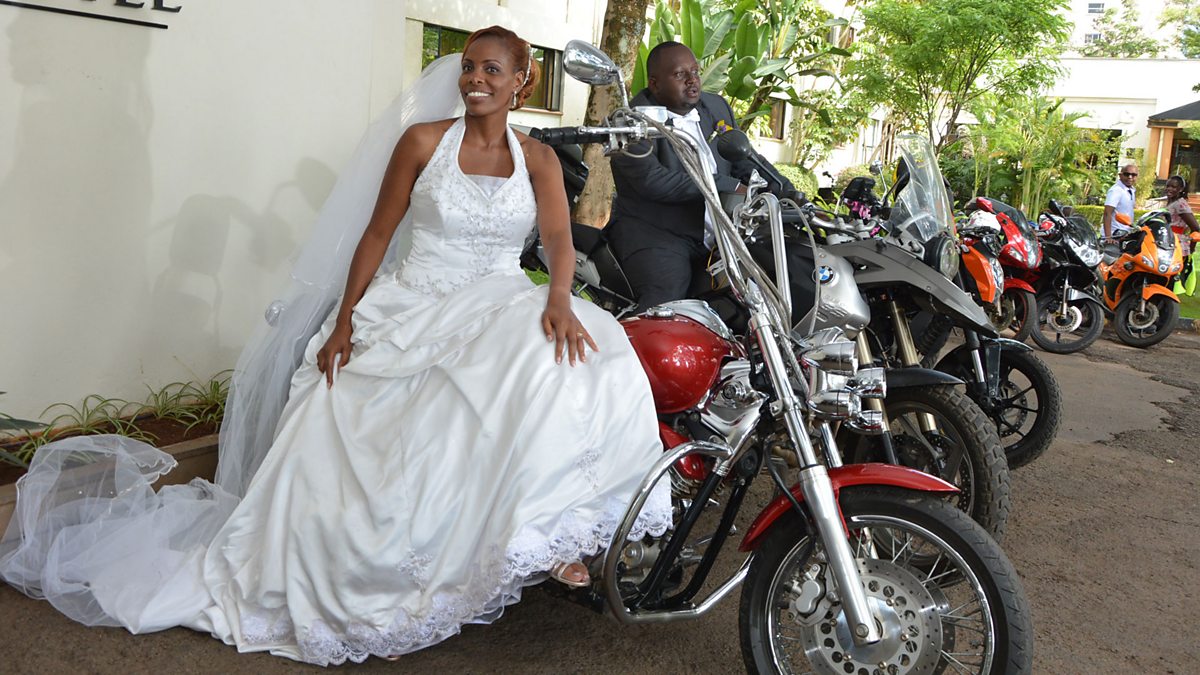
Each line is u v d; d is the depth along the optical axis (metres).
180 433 3.79
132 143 3.81
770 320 2.61
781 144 15.84
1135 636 3.16
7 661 2.51
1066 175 18.16
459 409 2.58
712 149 4.36
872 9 17.06
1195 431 5.95
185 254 4.03
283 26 4.25
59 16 3.54
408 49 8.07
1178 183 11.16
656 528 2.53
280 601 2.59
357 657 2.55
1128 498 4.58
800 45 13.52
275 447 2.75
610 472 2.54
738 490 2.69
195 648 2.62
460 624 2.52
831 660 2.48
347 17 4.50
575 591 2.61
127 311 3.88
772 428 2.62
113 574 2.81
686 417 2.72
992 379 4.04
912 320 4.11
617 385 2.62
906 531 2.43
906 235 3.93
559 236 3.00
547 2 9.41
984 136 18.14
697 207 4.02
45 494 2.95
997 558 2.32
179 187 3.98
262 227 4.29
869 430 2.59
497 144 3.02
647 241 4.03
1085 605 3.37
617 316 4.16
